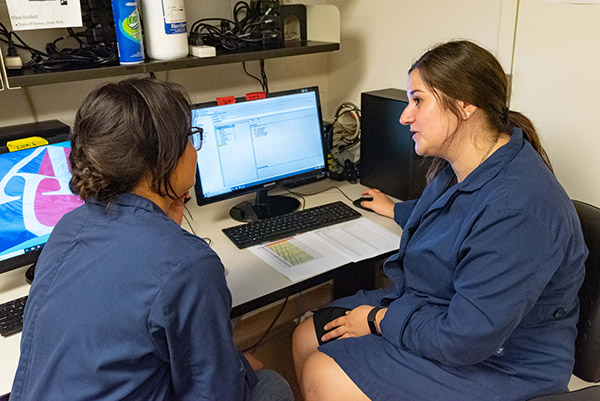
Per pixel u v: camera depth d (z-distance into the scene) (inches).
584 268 45.5
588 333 47.1
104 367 31.4
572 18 54.8
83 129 33.2
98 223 34.0
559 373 45.4
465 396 44.5
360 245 58.1
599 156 56.4
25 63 57.4
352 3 78.4
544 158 49.2
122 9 52.0
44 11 52.2
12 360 41.5
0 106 59.0
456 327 42.1
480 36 63.6
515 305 40.2
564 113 58.3
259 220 63.9
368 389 47.3
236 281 51.2
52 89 62.1
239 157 64.7
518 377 45.2
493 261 40.8
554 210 41.0
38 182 51.6
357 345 49.8
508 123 46.2
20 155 50.1
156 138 32.9
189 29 68.7
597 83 54.6
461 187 45.4
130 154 32.6
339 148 81.0
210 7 69.9
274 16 67.1
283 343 86.1
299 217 64.2
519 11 59.1
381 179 73.0
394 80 75.5
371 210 67.4
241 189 65.3
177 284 31.6
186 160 36.3
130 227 33.0
